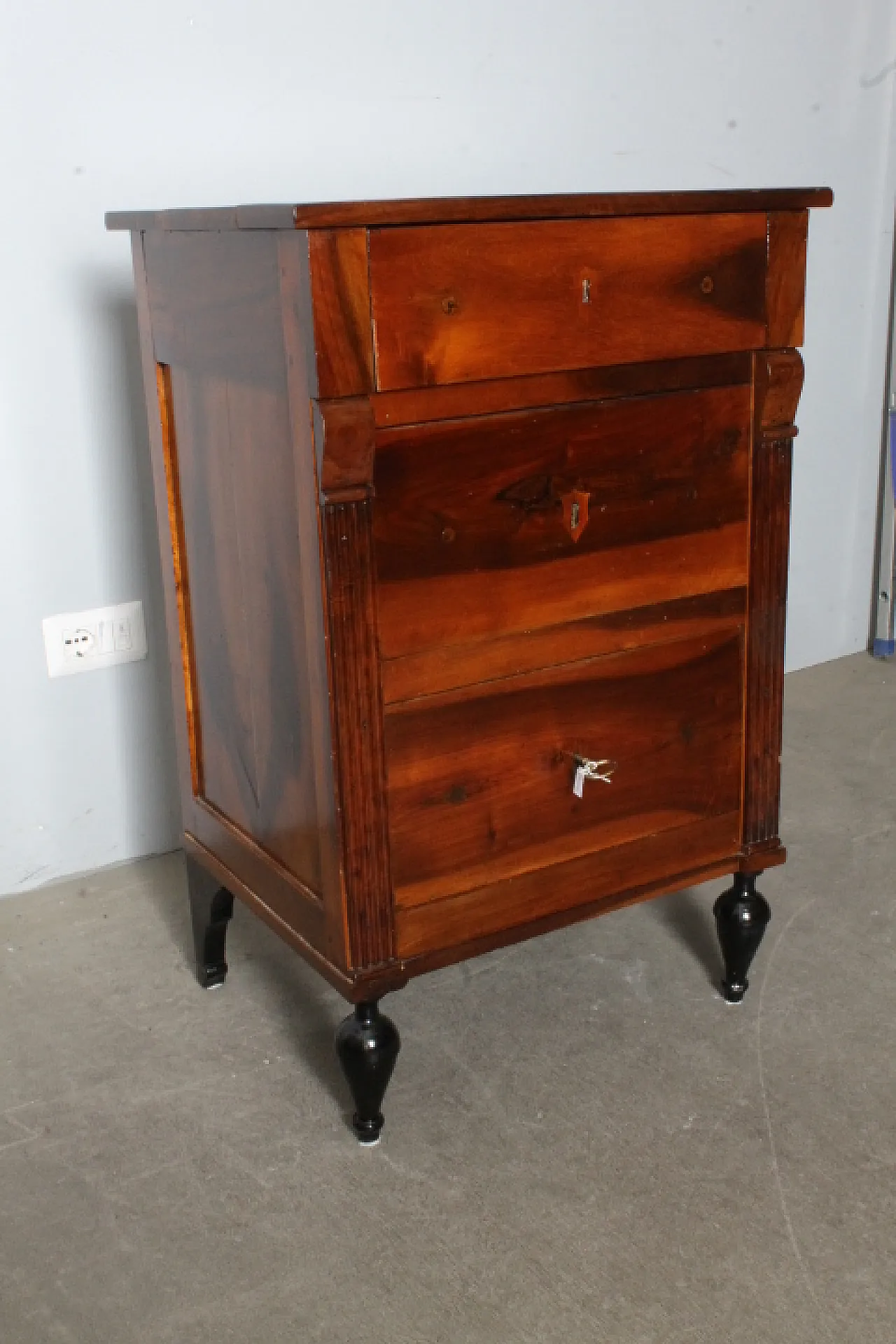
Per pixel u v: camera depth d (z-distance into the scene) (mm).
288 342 1016
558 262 1062
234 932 1589
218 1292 1052
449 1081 1294
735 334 1175
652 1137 1206
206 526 1267
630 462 1156
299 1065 1334
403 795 1121
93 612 1654
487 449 1078
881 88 2166
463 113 1787
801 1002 1403
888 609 2381
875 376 2311
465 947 1188
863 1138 1196
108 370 1597
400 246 989
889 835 1756
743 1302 1021
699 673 1259
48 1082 1317
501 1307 1025
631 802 1254
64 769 1685
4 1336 1016
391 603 1069
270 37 1611
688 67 1969
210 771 1389
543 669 1163
